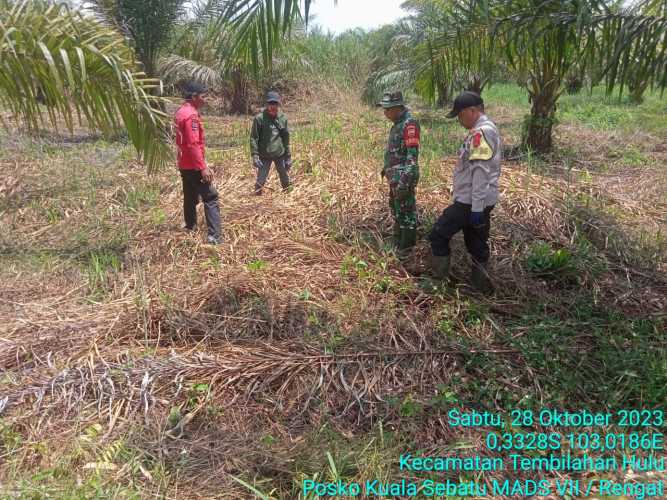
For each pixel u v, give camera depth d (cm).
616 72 335
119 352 305
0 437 241
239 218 518
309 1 277
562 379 289
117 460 232
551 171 682
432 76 552
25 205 564
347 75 1864
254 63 314
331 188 582
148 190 616
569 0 342
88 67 369
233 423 259
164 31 936
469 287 387
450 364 304
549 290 385
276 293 366
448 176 605
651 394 273
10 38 339
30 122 391
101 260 434
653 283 394
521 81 772
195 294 366
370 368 298
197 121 452
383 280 383
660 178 647
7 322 339
